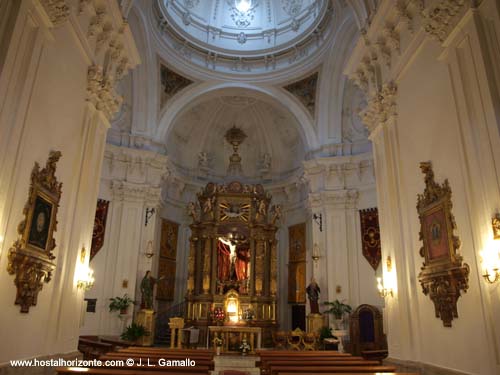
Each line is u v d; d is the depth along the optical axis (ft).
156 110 59.31
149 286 50.47
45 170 22.84
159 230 60.80
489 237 19.27
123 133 56.90
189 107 63.16
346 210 56.08
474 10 21.30
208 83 63.16
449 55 23.50
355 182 56.80
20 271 20.22
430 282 25.04
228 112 71.51
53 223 23.85
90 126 30.14
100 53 31.19
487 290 19.30
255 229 59.82
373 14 34.83
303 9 63.00
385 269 31.86
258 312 55.62
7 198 18.85
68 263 26.61
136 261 52.21
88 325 47.98
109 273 50.96
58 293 25.02
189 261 58.75
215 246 58.95
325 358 26.81
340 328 50.67
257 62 65.05
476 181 20.53
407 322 27.99
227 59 64.59
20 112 19.65
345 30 55.01
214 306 55.52
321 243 55.93
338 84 59.52
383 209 32.91
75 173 27.68
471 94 21.54
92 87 29.43
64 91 25.57
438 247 24.43
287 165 71.10
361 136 58.54
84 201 28.81
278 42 64.90
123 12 34.50
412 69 29.17
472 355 20.75
